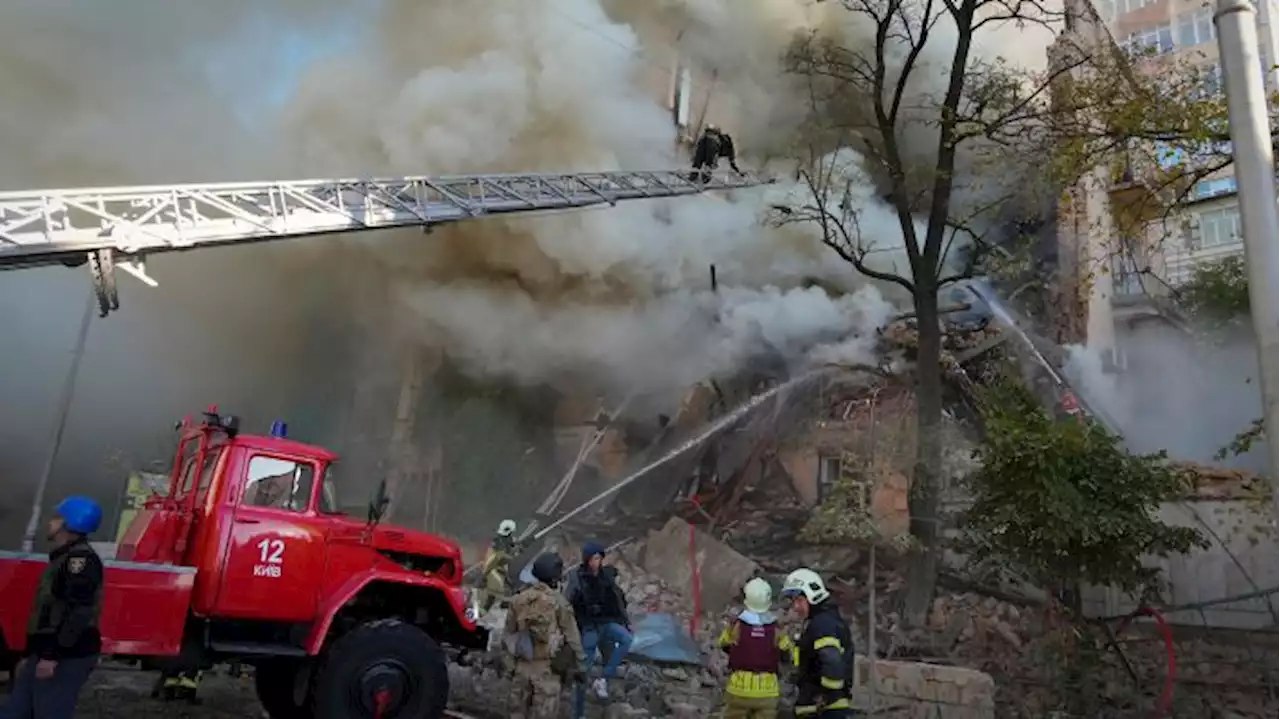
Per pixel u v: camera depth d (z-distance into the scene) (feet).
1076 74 54.85
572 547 51.01
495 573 35.96
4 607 16.98
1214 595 32.30
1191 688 27.07
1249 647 30.17
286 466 21.21
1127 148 37.27
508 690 28.37
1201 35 70.74
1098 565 26.23
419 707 20.43
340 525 21.43
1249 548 32.07
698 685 28.76
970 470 33.53
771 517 50.06
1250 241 16.96
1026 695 26.76
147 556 20.54
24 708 14.87
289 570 20.40
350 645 20.02
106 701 24.23
